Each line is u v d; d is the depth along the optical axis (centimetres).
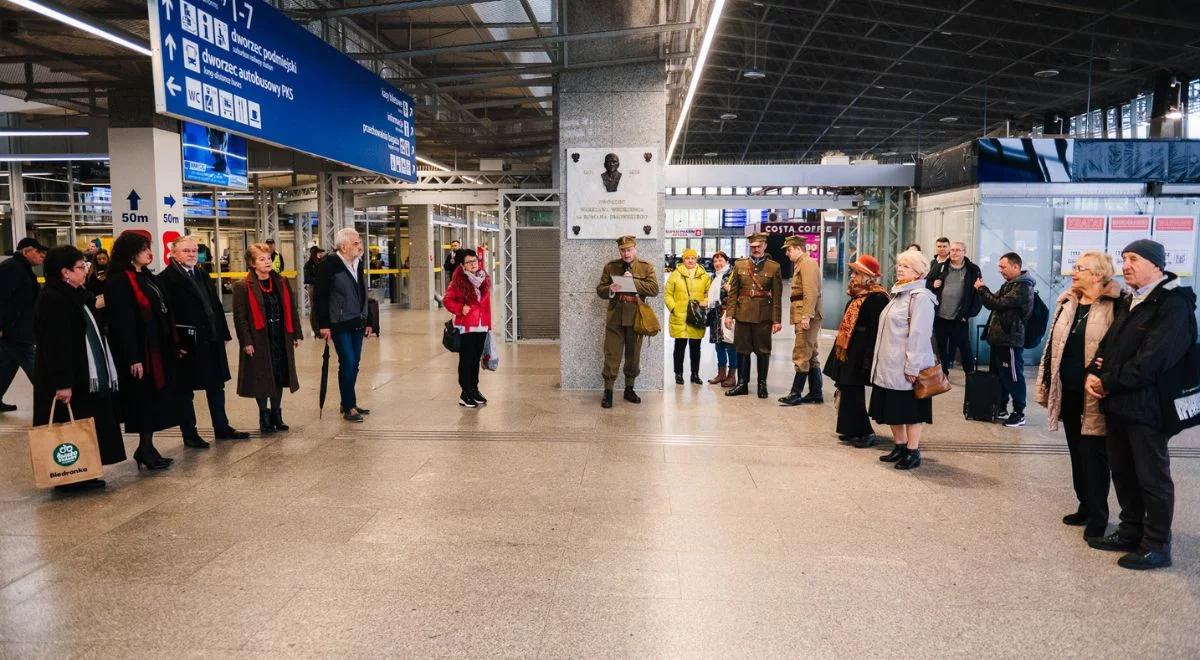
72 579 359
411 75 1270
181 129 1179
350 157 824
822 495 492
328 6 873
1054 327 436
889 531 427
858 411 609
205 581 357
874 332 589
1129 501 393
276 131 648
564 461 571
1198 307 1040
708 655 292
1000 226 1054
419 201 2247
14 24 904
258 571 369
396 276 2534
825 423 705
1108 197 1055
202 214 1930
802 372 789
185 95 507
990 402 707
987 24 1546
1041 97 2194
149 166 1107
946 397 836
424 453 594
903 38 1664
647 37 858
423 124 1681
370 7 762
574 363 883
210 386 611
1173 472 540
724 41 1791
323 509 461
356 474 536
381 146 926
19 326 734
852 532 425
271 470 545
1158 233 1042
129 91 1098
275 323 656
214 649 295
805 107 2503
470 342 770
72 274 484
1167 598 341
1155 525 375
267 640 302
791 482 521
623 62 855
